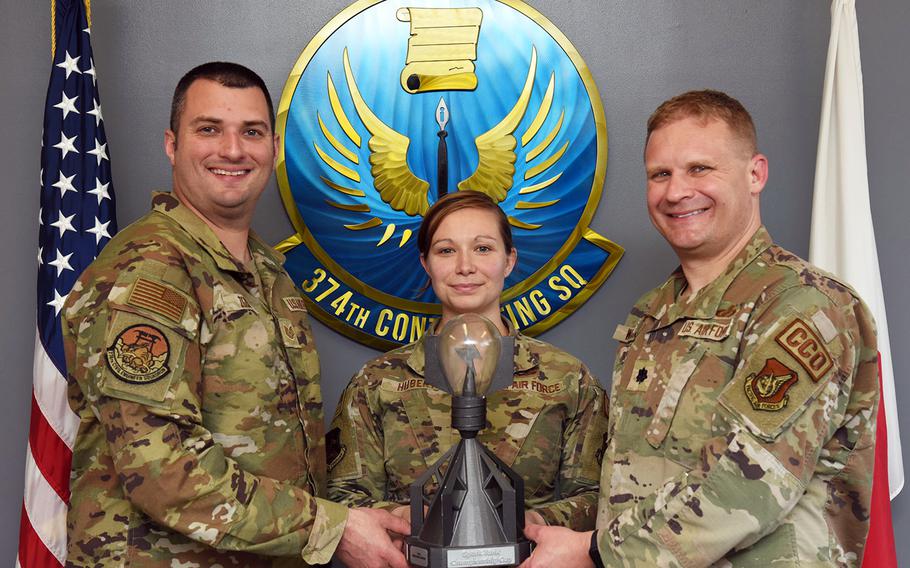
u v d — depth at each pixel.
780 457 1.35
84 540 1.60
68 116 2.18
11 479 2.31
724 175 1.56
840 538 1.57
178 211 1.69
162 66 2.39
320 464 1.83
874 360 1.47
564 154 2.40
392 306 2.40
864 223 2.17
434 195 2.40
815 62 2.42
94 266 1.61
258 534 1.53
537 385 1.91
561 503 1.79
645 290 2.42
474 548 1.44
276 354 1.73
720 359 1.49
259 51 2.40
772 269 1.51
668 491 1.43
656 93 2.43
